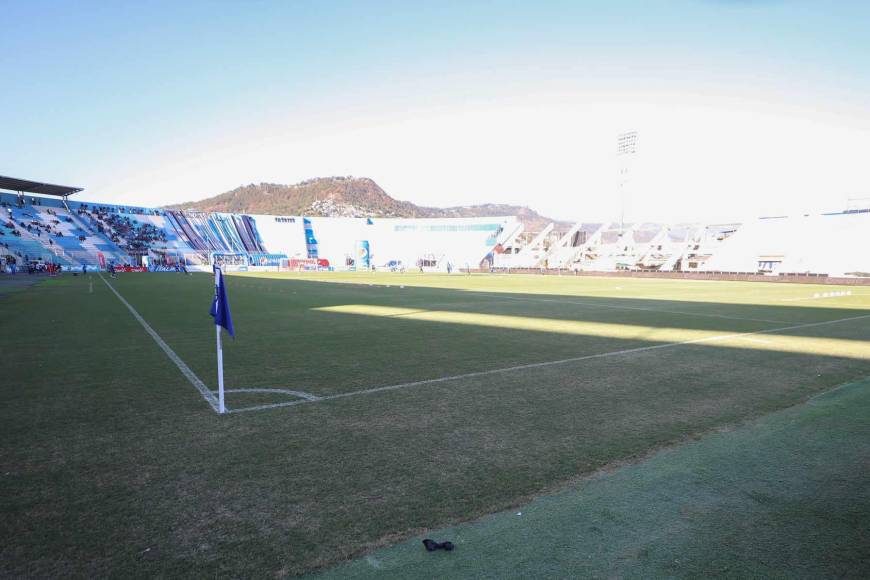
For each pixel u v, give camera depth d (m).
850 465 4.03
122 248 70.19
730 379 7.13
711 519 3.16
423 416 5.38
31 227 63.31
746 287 32.53
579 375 7.38
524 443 4.55
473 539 2.93
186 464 4.09
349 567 2.66
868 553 2.78
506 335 11.38
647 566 2.66
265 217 92.00
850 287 32.38
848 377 7.27
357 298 22.39
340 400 6.01
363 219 96.62
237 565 2.69
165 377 7.23
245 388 6.59
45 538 2.99
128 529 3.09
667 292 27.34
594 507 3.32
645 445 4.49
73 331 11.86
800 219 48.44
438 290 28.67
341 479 3.78
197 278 44.12
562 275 55.72
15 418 5.32
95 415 5.43
